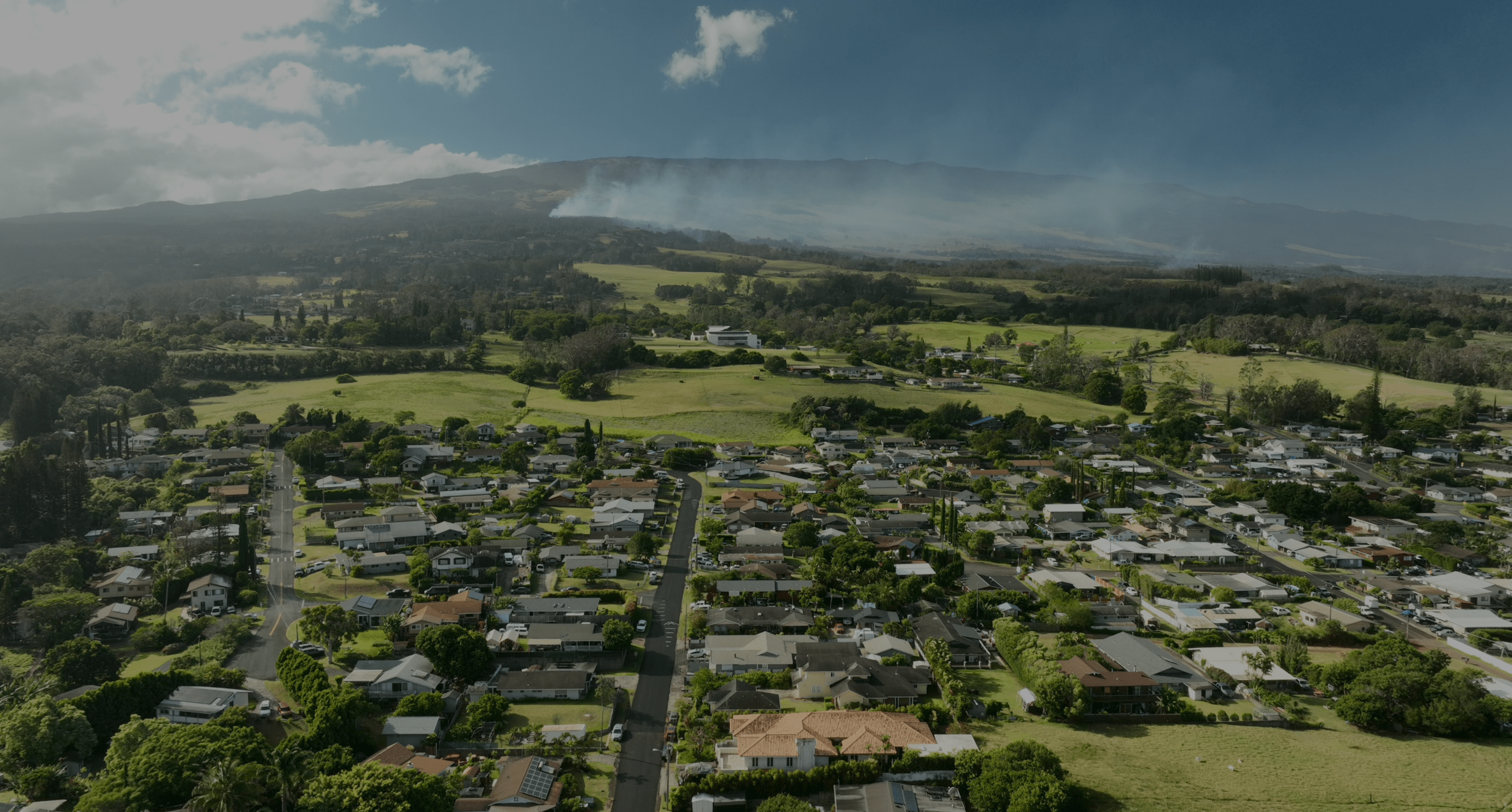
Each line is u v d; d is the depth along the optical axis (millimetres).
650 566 153375
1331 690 110375
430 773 86438
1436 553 162125
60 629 123500
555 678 108125
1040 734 99812
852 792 85562
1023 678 112250
